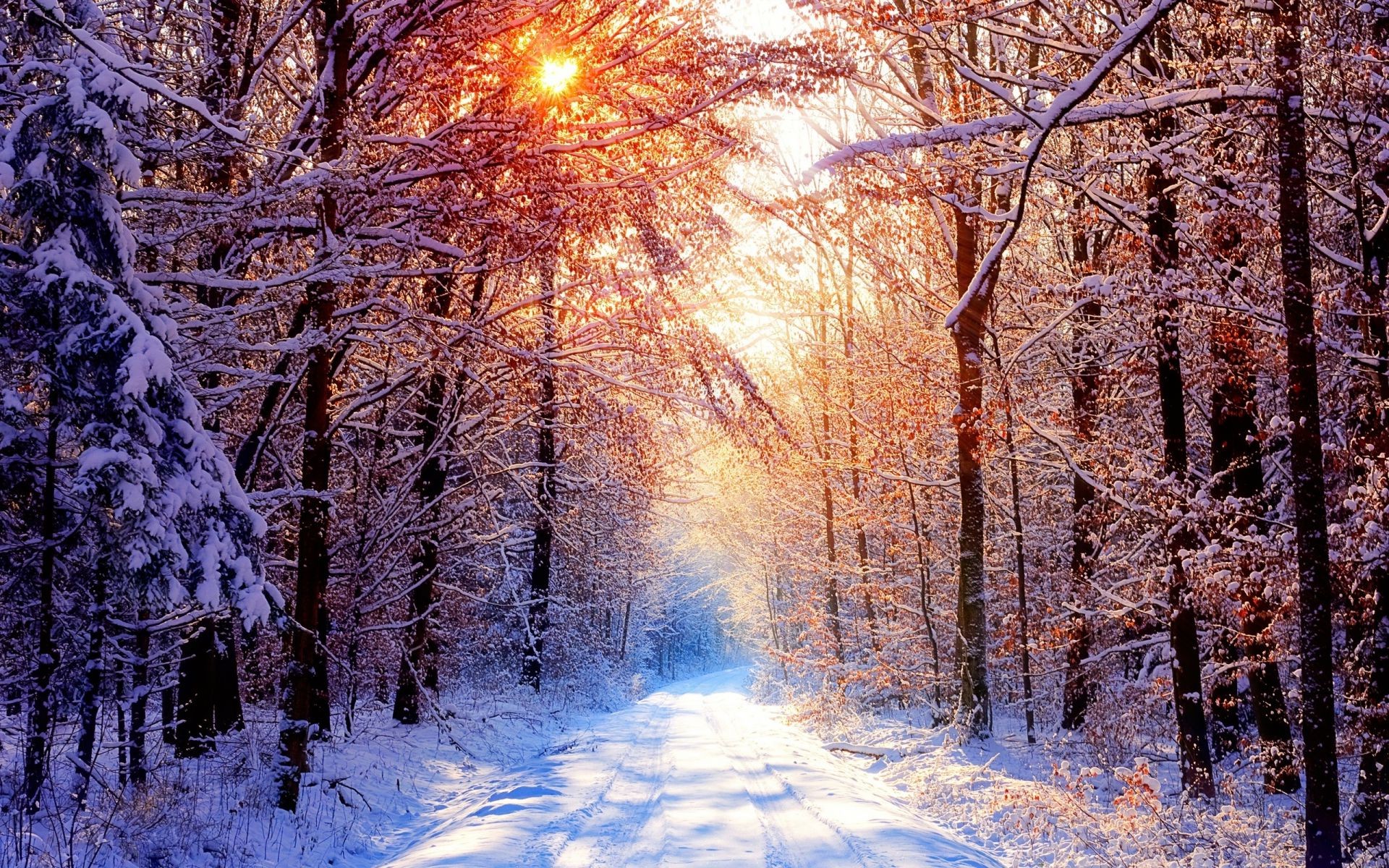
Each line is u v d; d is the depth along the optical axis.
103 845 7.93
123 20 10.30
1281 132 8.30
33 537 9.23
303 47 14.13
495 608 27.64
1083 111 9.41
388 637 19.09
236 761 11.89
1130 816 9.91
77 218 8.54
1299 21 8.33
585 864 8.47
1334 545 9.59
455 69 11.19
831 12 10.68
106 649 9.86
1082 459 15.73
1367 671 10.09
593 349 13.70
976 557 18.03
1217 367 12.03
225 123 9.72
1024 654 19.62
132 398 8.52
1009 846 10.02
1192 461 15.05
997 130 9.72
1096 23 12.45
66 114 8.16
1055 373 19.73
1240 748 13.41
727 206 12.72
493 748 18.33
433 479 18.09
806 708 23.92
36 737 8.63
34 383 9.05
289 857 9.18
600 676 35.09
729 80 11.34
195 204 9.91
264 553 13.86
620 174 11.99
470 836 9.66
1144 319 12.30
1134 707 15.58
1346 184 11.07
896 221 14.09
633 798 12.16
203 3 11.40
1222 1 9.87
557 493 25.66
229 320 10.48
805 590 36.88
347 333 11.93
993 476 22.75
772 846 9.27
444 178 11.52
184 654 12.47
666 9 11.67
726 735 21.52
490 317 12.70
